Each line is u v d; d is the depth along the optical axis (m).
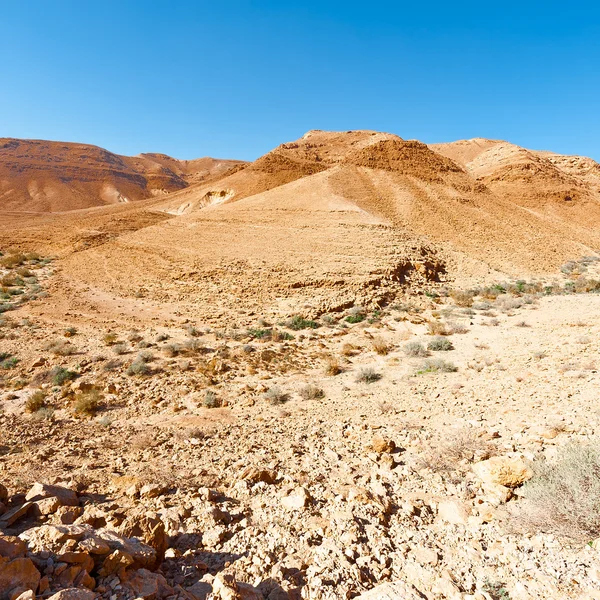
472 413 7.58
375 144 64.19
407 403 8.95
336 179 54.06
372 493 4.66
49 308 22.38
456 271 31.95
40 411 9.71
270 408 9.71
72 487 4.92
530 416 6.82
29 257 37.81
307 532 3.90
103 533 3.10
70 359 14.43
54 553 2.71
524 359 11.23
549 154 119.50
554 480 3.84
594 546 3.26
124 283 28.94
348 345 15.43
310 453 6.47
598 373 8.74
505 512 4.04
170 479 5.40
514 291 26.19
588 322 14.60
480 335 15.52
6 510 3.90
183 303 23.83
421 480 5.11
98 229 51.53
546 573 3.12
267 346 16.05
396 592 2.90
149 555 3.09
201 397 10.70
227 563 3.38
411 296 24.12
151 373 12.93
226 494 5.00
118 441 7.77
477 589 3.07
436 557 3.48
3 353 14.77
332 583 3.09
